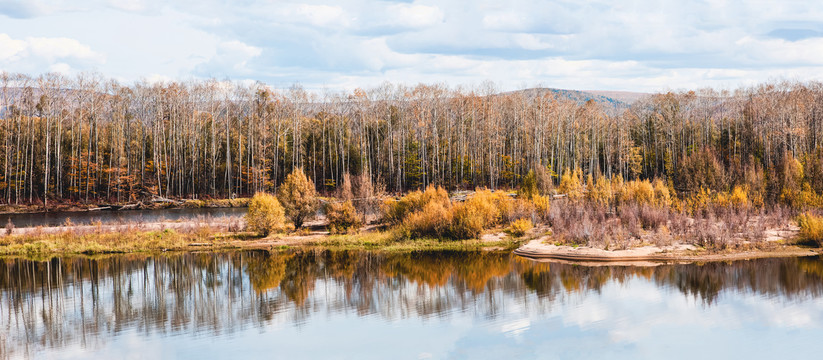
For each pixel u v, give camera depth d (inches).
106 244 1432.1
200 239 1513.3
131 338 717.3
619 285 941.8
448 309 832.3
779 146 2728.8
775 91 3171.8
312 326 761.0
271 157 3129.9
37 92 2709.2
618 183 1897.1
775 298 835.4
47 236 1501.0
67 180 2726.4
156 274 1114.7
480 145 3245.6
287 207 1678.2
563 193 1941.4
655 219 1407.5
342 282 1024.9
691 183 1820.9
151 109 3065.9
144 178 2802.7
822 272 983.0
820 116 2785.4
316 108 3513.8
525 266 1130.7
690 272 1019.3
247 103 3201.3
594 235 1298.0
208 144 3122.5
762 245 1203.2
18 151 2509.8
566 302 848.3
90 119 2800.2
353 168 3161.9
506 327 738.8
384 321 780.6
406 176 3164.4
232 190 2962.6
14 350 674.2
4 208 2316.7
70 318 810.2
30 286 1013.2
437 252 1332.4
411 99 3262.8
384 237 1493.6
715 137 3193.9
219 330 745.6
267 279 1059.9
